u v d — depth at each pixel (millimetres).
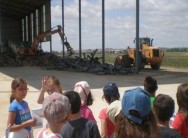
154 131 2631
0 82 20297
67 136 3438
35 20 55562
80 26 36500
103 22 31969
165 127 3232
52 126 2996
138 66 26219
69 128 3467
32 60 37906
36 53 39875
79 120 3537
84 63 31203
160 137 3004
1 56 37500
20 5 53625
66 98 3025
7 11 58750
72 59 34438
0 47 43406
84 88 4406
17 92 4879
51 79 5078
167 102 3412
